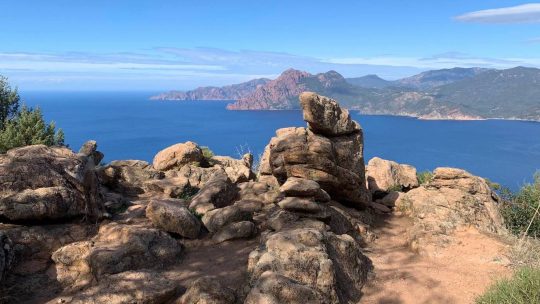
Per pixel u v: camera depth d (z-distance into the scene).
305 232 11.46
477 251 13.60
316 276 10.20
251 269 10.84
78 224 13.59
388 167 24.25
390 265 13.02
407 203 19.77
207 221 14.89
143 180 22.58
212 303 9.28
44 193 12.91
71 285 10.88
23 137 27.25
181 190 21.05
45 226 12.87
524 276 8.88
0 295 9.93
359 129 18.95
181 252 12.88
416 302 10.61
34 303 9.95
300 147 16.56
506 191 20.83
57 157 14.49
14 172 13.12
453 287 11.34
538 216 18.00
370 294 11.10
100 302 9.10
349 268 11.65
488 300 8.98
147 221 14.93
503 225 18.14
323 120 17.08
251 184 20.05
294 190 14.80
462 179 18.95
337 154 17.58
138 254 11.66
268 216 16.17
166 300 9.74
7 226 12.30
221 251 13.18
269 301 8.87
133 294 9.38
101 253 11.18
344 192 17.50
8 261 10.42
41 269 11.38
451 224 16.08
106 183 20.69
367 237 15.74
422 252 13.87
